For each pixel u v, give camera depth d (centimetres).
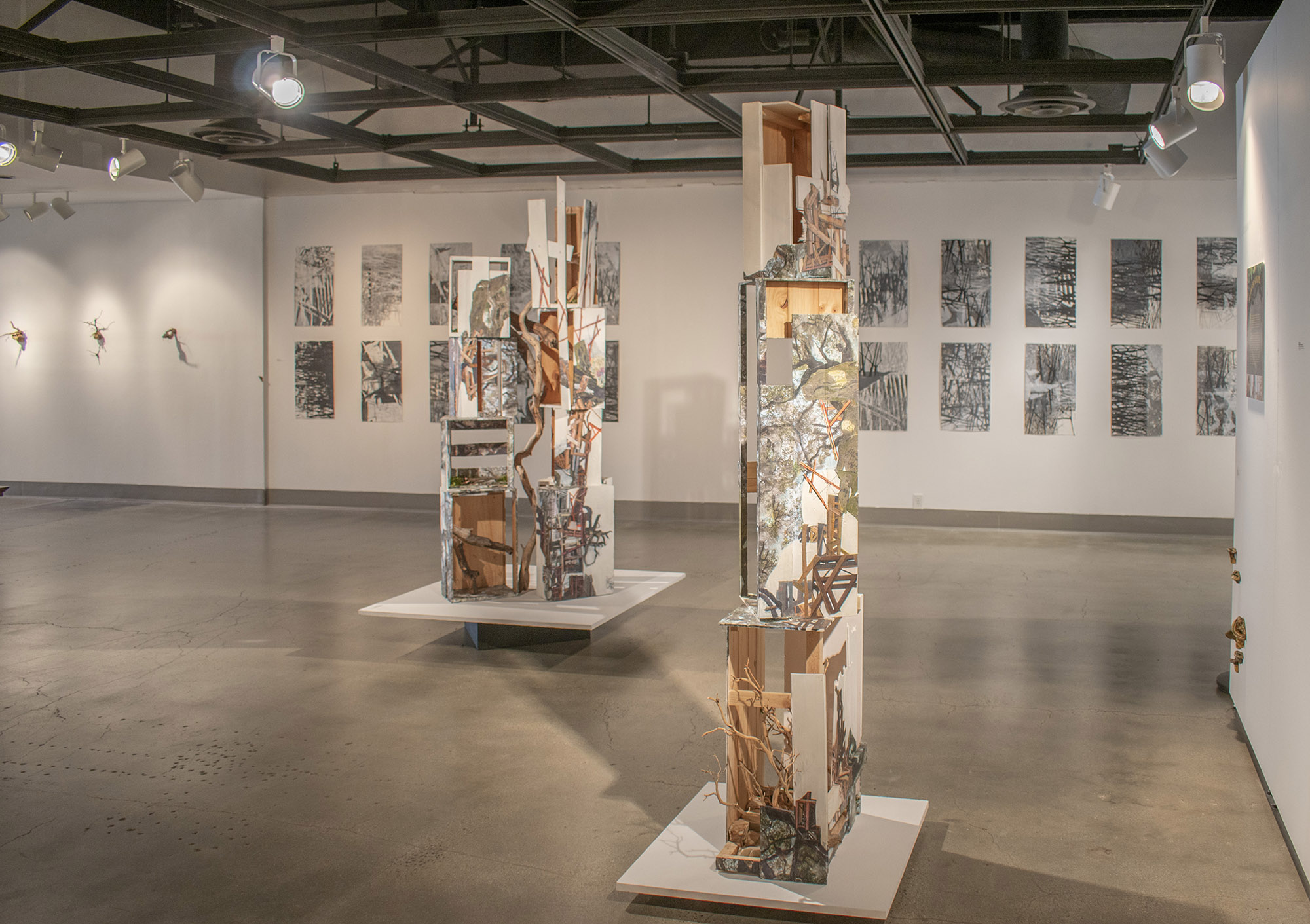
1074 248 1038
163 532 1035
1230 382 1018
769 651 616
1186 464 1029
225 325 1239
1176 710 489
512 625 611
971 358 1061
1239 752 434
